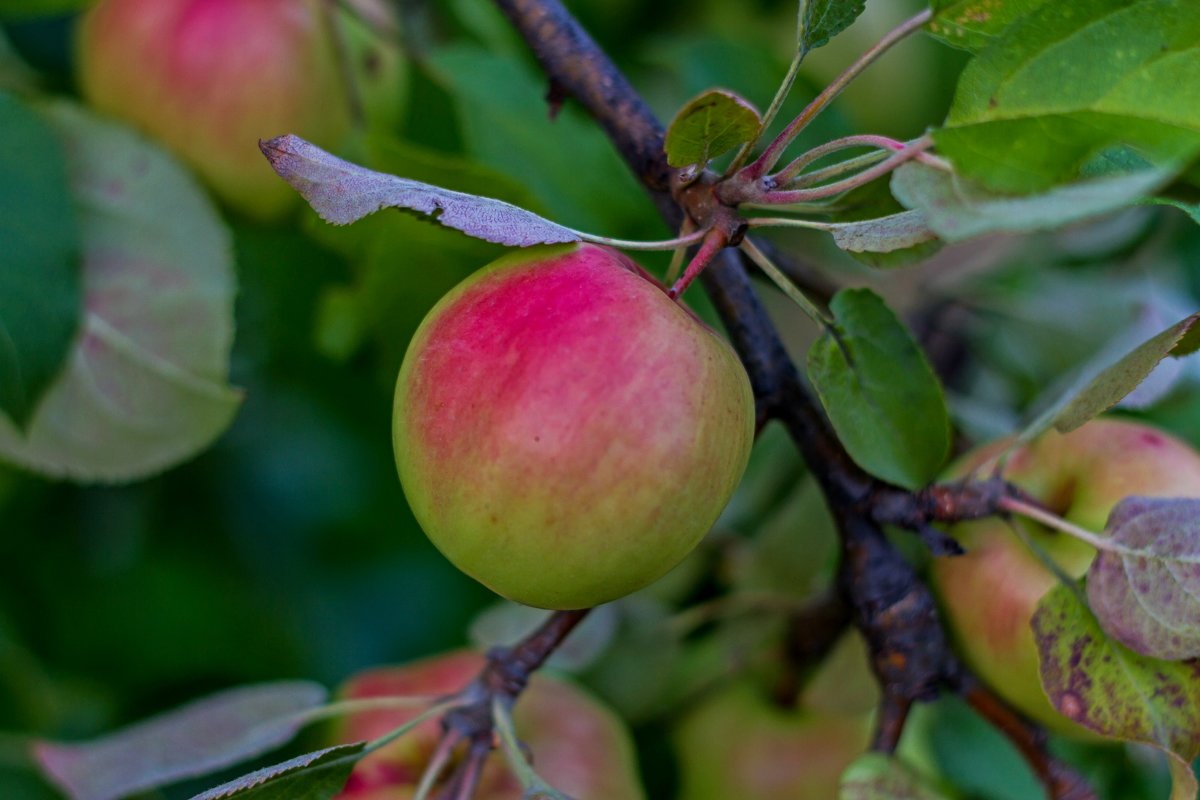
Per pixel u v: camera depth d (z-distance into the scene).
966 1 0.57
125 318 0.67
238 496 0.85
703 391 0.56
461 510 0.56
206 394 0.67
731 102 0.55
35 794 0.74
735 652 0.71
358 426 0.86
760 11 0.82
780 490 0.74
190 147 0.70
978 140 0.54
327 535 0.87
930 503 0.60
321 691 0.67
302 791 0.59
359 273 0.70
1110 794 0.69
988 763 0.69
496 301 0.57
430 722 0.66
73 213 0.66
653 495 0.56
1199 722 0.58
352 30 0.72
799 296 0.58
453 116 0.73
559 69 0.62
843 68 0.78
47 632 0.78
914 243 0.56
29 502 0.78
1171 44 0.54
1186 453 0.62
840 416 0.59
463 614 0.89
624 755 0.68
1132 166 0.57
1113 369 0.59
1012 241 0.81
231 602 0.83
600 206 0.72
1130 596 0.58
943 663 0.62
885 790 0.60
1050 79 0.55
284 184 0.71
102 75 0.70
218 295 0.68
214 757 0.65
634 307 0.56
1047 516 0.60
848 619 0.68
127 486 0.81
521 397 0.55
